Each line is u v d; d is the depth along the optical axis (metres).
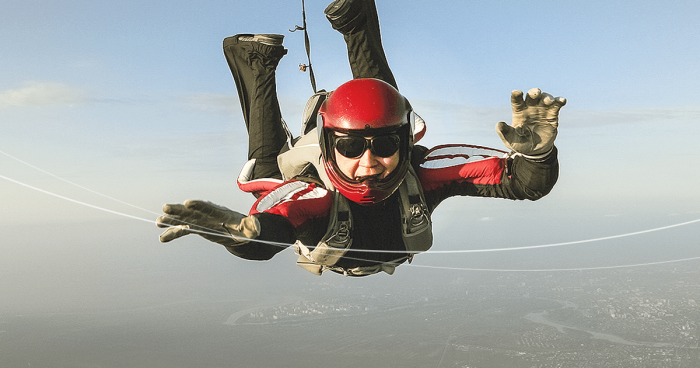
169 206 1.86
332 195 3.13
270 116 4.85
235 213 2.07
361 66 4.32
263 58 4.78
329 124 2.88
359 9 4.14
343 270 3.49
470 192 3.49
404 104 2.93
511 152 3.15
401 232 3.27
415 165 3.43
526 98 2.53
